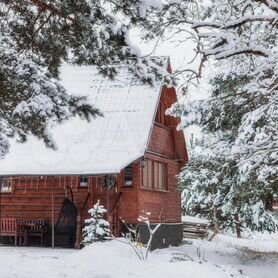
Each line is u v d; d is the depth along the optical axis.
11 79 11.15
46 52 12.09
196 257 22.03
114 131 23.30
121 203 22.91
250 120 14.77
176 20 11.91
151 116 23.64
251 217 28.14
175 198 28.38
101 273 13.71
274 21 11.74
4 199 24.42
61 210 23.28
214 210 28.34
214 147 23.17
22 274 13.40
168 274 13.39
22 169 22.14
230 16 12.09
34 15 11.90
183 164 29.02
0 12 11.88
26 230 23.50
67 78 26.78
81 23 11.30
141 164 22.86
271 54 12.31
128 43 11.38
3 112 11.58
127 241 18.23
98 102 24.95
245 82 16.19
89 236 19.77
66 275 13.41
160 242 24.98
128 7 10.90
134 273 13.75
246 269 19.72
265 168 15.99
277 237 40.78
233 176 20.02
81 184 23.61
